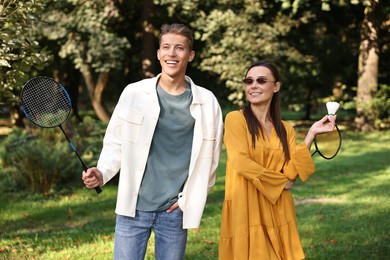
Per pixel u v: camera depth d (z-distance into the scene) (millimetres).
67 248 6215
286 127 3861
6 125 27562
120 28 20000
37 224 7977
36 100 3619
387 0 21844
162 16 18844
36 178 10398
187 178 3410
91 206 9172
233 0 17766
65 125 12227
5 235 7109
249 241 3686
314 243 6250
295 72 22453
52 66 19812
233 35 17438
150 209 3393
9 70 5566
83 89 37125
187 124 3412
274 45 17875
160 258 3496
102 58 15781
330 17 23531
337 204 8586
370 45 21391
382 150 16109
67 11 16484
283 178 3695
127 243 3426
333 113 3688
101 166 3385
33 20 5539
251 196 3709
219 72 17906
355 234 6539
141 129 3367
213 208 8586
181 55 3359
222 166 13516
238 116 3801
